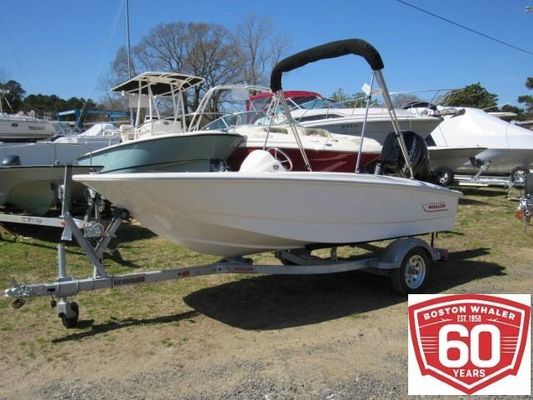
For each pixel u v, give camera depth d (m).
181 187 3.98
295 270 4.82
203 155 8.76
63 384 3.37
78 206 8.02
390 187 5.03
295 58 5.20
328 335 4.18
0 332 4.19
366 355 3.78
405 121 11.57
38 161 9.99
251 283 5.59
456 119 14.28
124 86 10.16
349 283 5.62
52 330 4.24
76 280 4.15
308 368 3.57
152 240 7.59
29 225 8.25
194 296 5.15
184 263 6.34
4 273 5.89
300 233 4.60
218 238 4.49
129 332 4.22
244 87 10.36
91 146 10.80
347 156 9.13
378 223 5.09
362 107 12.11
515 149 13.48
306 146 8.96
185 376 3.47
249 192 4.24
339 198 4.71
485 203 11.55
